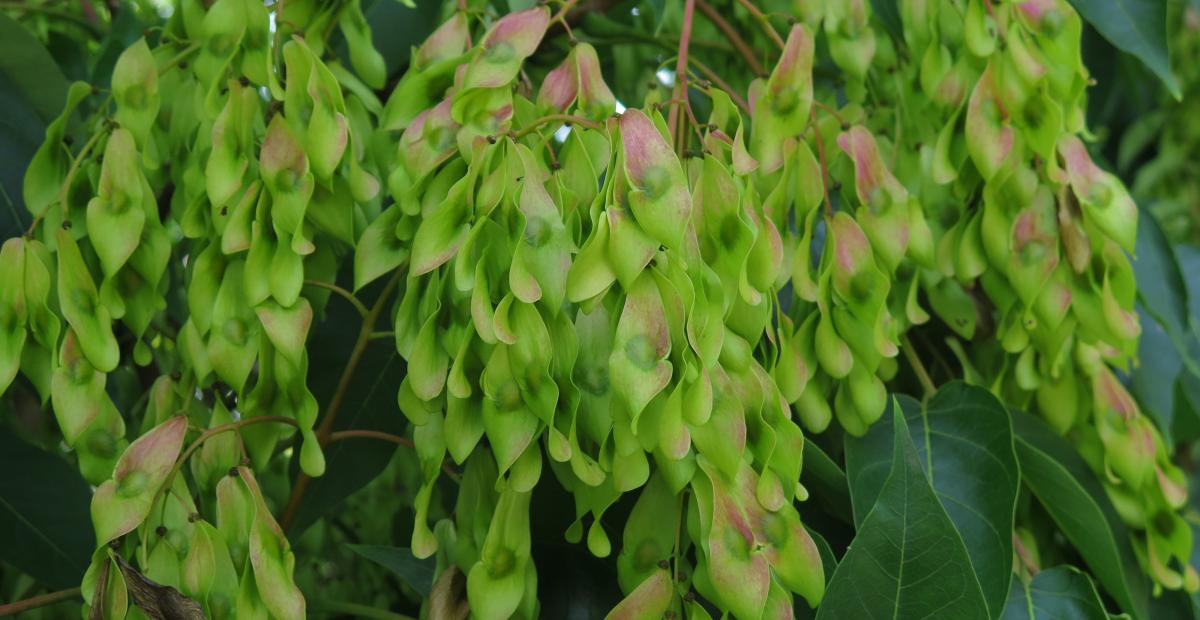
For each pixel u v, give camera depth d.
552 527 0.89
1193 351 1.04
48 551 0.98
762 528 0.81
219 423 0.85
